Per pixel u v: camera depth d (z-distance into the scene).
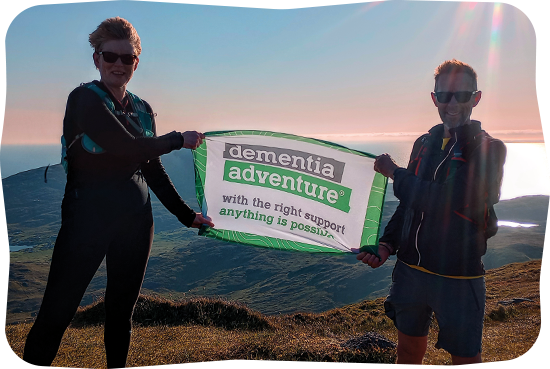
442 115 1.74
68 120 1.61
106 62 1.63
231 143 2.22
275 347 3.15
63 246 1.57
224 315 6.09
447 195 1.60
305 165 2.18
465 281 1.64
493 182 1.59
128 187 1.68
